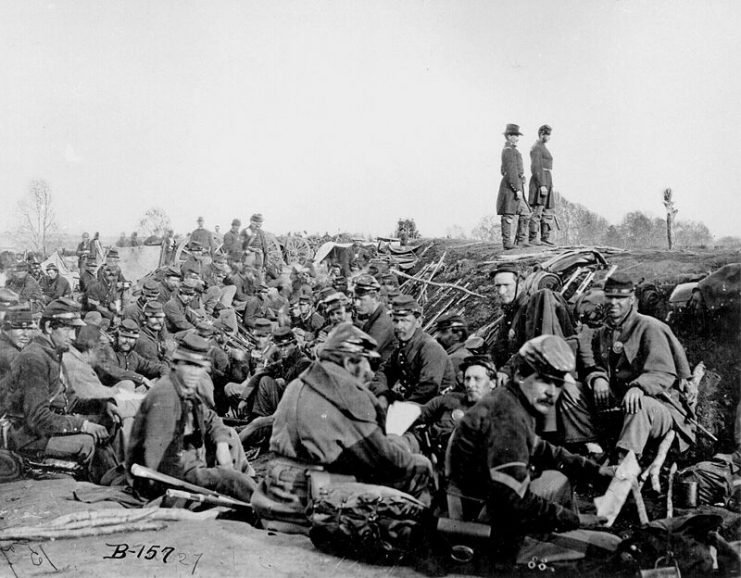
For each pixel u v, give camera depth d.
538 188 8.34
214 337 8.43
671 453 6.05
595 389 6.32
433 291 8.53
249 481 6.69
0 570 5.40
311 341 7.85
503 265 7.14
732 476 5.91
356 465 5.95
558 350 5.22
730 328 6.26
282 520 6.02
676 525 5.41
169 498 6.46
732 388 6.12
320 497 5.68
